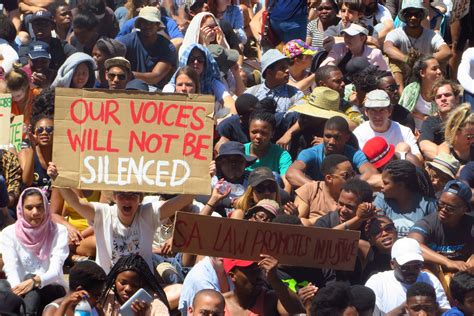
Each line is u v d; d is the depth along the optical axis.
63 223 21.08
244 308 17.55
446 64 29.69
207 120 17.50
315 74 26.36
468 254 20.59
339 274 19.66
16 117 22.42
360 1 29.69
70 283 17.86
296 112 24.75
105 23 30.19
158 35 27.97
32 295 19.02
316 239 17.25
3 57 27.41
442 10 31.50
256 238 17.14
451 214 20.36
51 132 22.11
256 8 34.94
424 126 25.22
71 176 17.50
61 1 31.16
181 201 19.38
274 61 26.05
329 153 22.91
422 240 20.42
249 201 21.00
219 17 31.27
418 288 18.38
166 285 19.62
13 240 19.53
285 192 21.45
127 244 19.33
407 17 29.25
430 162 22.61
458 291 18.88
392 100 25.66
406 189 21.05
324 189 21.59
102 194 21.31
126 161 17.50
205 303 16.58
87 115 17.50
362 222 20.12
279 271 19.11
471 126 23.80
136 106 17.50
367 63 27.02
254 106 24.06
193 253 17.05
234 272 17.44
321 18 30.53
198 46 26.06
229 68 27.62
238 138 24.17
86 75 26.06
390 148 23.27
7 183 22.02
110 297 17.75
